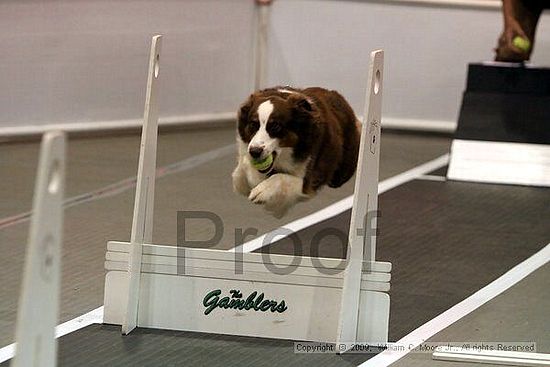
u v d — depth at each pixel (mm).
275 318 6980
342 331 6676
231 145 14398
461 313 7703
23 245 9148
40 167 4410
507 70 13219
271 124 6820
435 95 15570
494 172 12680
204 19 15125
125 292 7164
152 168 7094
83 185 11773
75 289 8008
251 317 7016
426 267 8922
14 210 10430
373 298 6855
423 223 10508
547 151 12727
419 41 15445
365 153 6566
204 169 12805
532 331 7324
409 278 8578
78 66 14070
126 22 14336
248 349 6770
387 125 15766
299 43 15766
